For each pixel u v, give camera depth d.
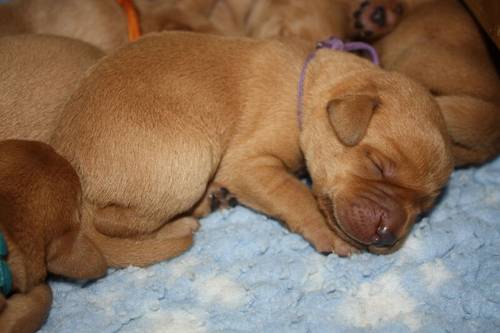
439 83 0.58
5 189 0.44
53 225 0.45
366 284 0.48
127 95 0.48
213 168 0.50
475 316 0.46
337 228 0.48
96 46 0.60
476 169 0.58
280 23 0.65
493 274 0.48
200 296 0.47
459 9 0.62
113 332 0.45
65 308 0.47
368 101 0.46
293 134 0.51
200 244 0.51
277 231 0.52
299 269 0.48
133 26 0.62
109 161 0.47
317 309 0.46
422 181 0.46
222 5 0.68
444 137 0.48
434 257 0.49
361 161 0.47
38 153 0.46
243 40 0.53
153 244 0.49
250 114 0.51
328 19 0.64
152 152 0.47
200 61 0.51
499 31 0.54
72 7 0.62
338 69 0.51
